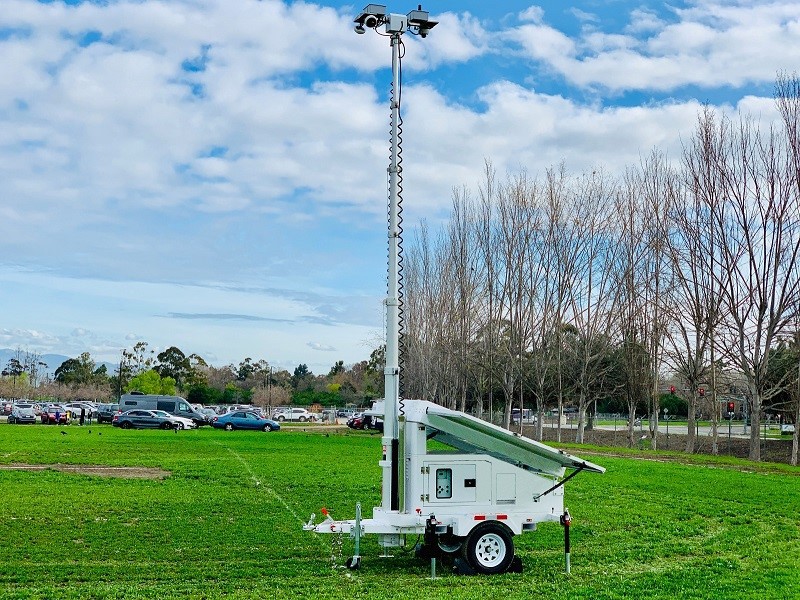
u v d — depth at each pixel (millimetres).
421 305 73562
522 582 12602
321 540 16031
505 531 13297
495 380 67062
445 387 70562
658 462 37469
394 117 14812
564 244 60062
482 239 65438
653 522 19109
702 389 54812
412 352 73312
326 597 11453
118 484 24969
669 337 48688
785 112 42312
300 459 35656
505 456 13812
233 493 23109
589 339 57344
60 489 23281
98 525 17281
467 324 66062
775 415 75125
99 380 154000
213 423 67062
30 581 12430
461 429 13555
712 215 44625
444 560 14133
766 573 13375
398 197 14742
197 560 14141
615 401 77312
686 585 12383
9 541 15391
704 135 45188
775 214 41938
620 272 58062
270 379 137750
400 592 11766
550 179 61656
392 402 14000
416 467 13273
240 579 12688
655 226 53500
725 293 44125
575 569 13703
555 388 60125
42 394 139375
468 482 13359
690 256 46438
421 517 13203
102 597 11344
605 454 42969
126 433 55656
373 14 14570
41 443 43188
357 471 30219
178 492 23125
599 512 20484
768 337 42344
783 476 31797
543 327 60062
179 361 143375
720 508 21656
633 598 11539
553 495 13508
